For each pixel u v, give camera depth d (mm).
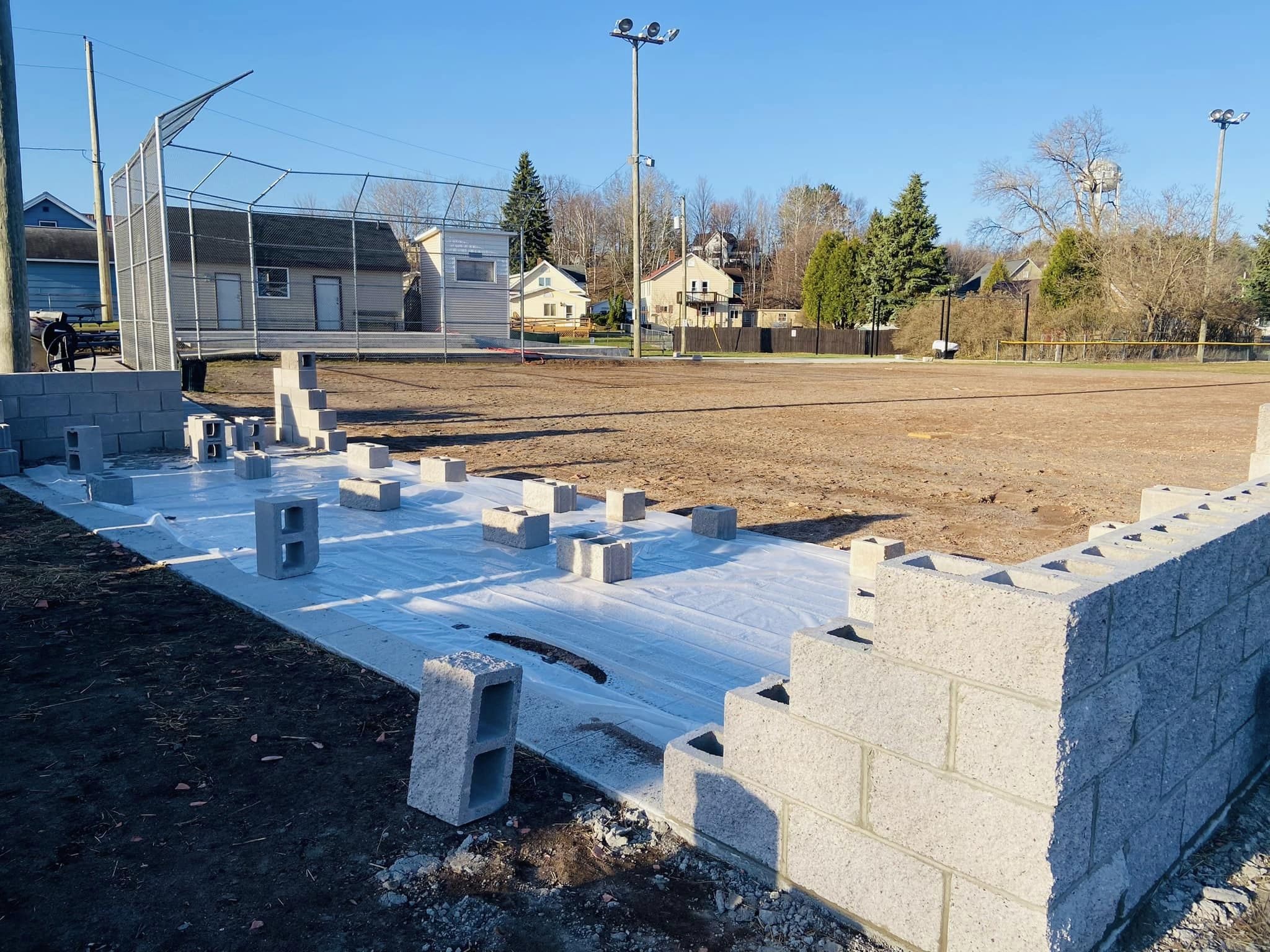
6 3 11391
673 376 29453
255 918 2721
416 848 3100
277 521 6164
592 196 98250
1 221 11625
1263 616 3592
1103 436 15305
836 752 2715
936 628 2428
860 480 10812
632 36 33719
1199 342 42469
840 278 59375
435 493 9453
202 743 3812
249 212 25156
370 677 4586
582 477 10875
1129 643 2494
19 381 10750
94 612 5426
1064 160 51312
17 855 2984
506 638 5223
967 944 2453
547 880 2957
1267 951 2695
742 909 2840
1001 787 2336
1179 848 3102
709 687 4664
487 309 35656
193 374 18766
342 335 31234
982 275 78562
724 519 7645
